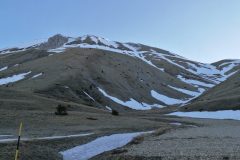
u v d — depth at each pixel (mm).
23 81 158250
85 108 103062
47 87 138625
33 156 33844
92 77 176500
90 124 67188
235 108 124625
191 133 59812
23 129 53781
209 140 47500
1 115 64000
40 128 56281
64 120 68000
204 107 134250
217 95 156375
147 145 43469
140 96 190125
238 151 34906
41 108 84125
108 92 170500
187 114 132125
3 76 176625
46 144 41312
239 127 77125
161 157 32156
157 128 73062
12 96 93688
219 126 82688
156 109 169625
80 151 40375
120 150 39000
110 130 61031
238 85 158000
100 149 42125
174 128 72375
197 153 33906
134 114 124812
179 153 34438
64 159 36094
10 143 37562
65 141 44781
